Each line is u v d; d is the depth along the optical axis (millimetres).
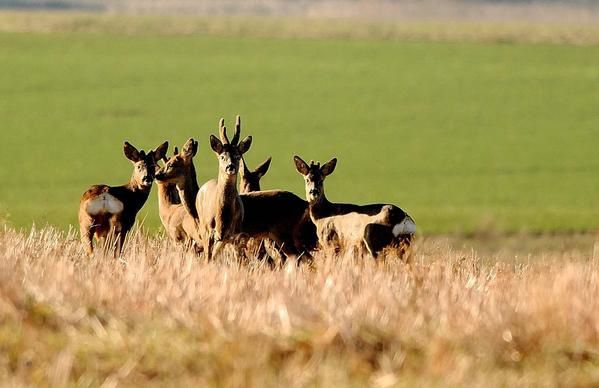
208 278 51406
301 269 57906
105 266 54688
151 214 110312
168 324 43250
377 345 42344
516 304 48000
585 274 54281
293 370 39531
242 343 41219
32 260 54969
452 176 170875
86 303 44969
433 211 134875
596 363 41938
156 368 39750
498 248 108062
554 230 120188
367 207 66375
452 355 41188
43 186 155750
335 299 46594
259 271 56750
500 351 42125
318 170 68438
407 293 49625
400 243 64688
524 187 160875
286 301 45219
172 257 58062
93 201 66812
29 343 40656
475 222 124938
